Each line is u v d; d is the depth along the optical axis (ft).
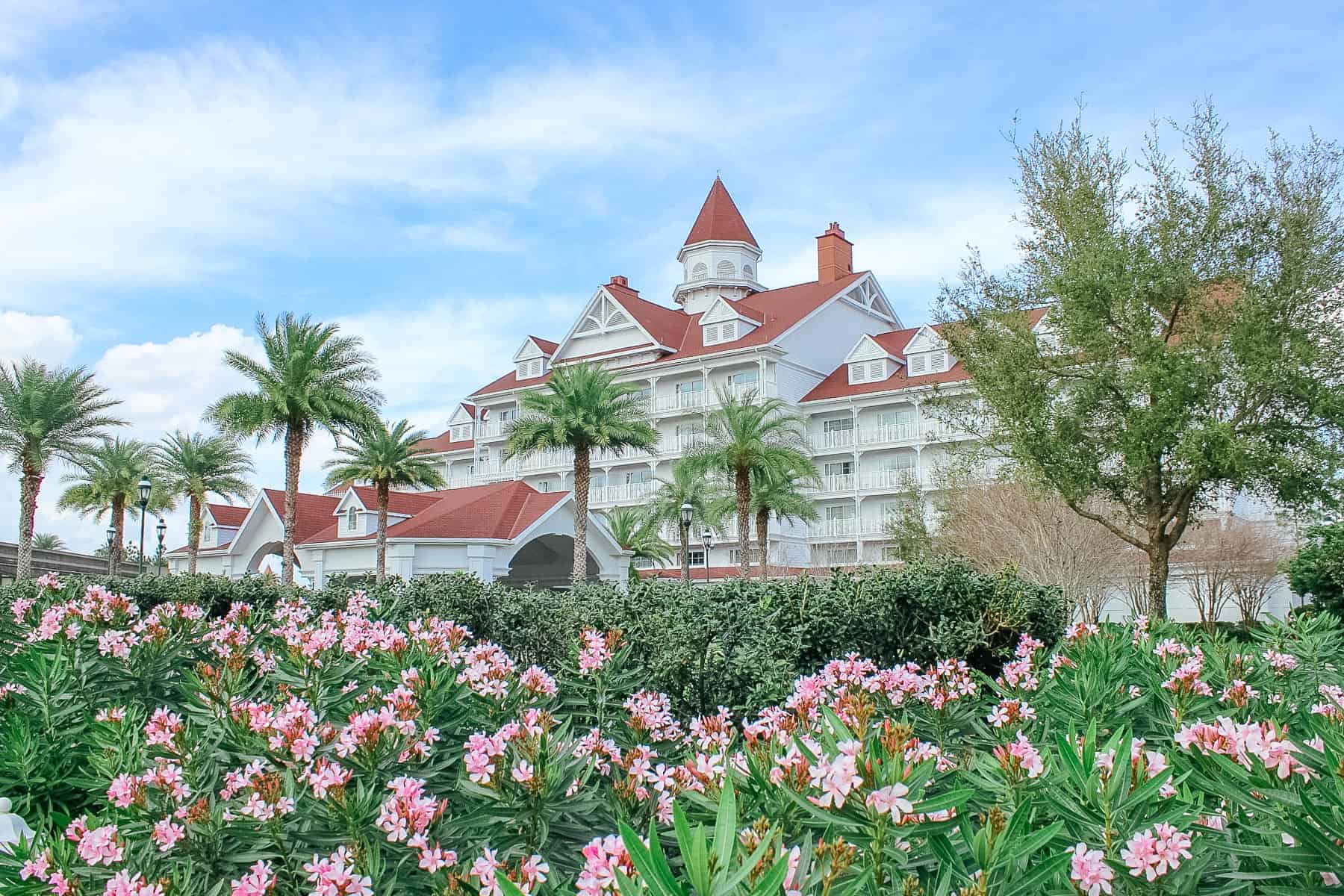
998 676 31.81
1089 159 71.36
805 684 16.96
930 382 176.76
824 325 206.08
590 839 13.91
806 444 152.46
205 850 14.46
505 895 8.62
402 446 143.64
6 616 35.70
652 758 17.06
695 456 138.72
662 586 33.01
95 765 19.21
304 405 132.67
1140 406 67.46
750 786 11.71
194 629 30.53
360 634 23.43
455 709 18.75
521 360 228.84
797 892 7.77
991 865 9.19
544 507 148.05
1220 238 65.10
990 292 73.67
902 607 30.89
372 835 13.73
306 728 16.42
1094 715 16.70
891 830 9.78
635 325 211.20
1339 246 62.23
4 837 18.12
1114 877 9.43
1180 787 11.25
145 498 129.08
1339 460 62.28
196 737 17.72
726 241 230.89
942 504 119.14
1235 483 65.00
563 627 35.35
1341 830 9.09
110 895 12.50
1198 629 26.53
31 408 139.03
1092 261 66.39
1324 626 25.04
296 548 158.20
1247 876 9.60
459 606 41.70
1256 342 61.57
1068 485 67.82
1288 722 16.10
